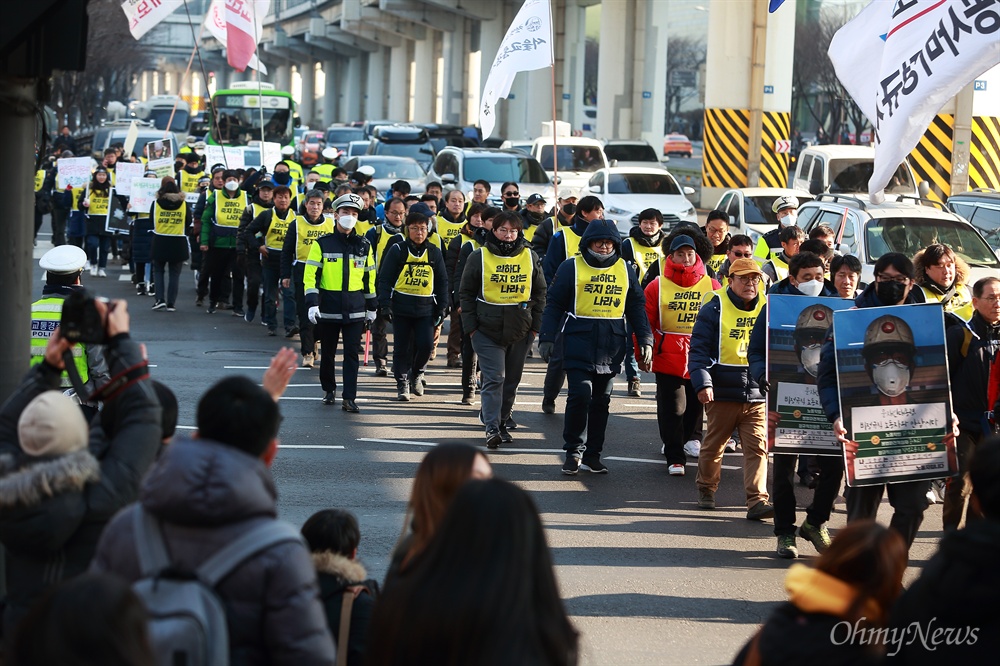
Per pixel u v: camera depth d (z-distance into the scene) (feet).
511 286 74.90
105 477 28.02
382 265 88.99
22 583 28.12
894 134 66.13
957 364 51.83
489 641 20.07
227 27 165.37
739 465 75.56
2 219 34.58
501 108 465.47
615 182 202.90
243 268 131.85
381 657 20.79
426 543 23.52
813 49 397.39
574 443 70.49
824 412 53.47
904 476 49.42
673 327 70.33
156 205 134.82
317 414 85.66
